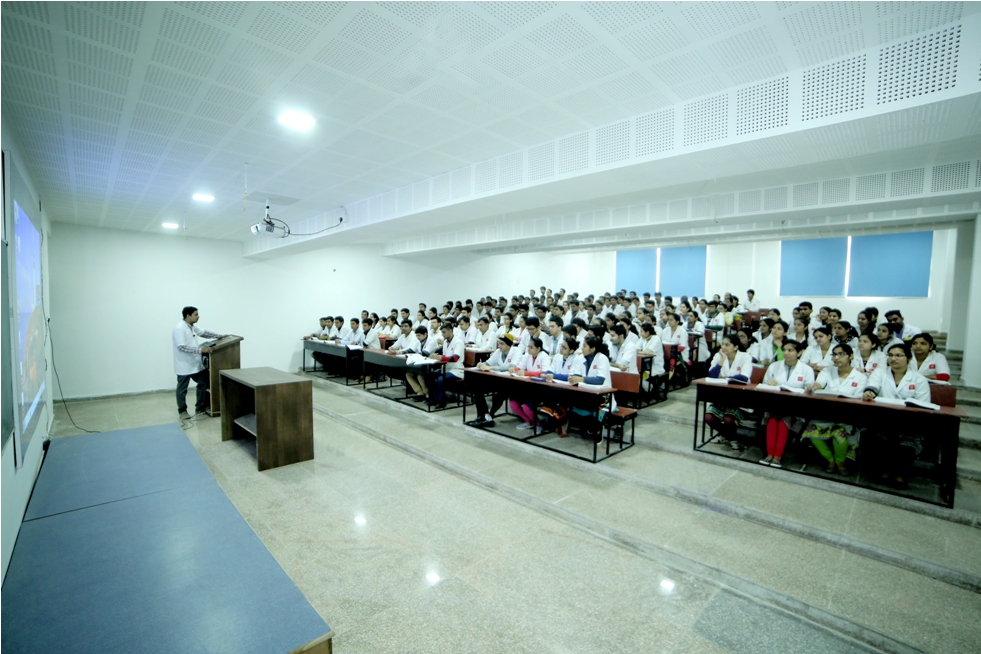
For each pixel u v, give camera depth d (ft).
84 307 21.93
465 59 7.50
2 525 5.70
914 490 10.25
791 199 17.47
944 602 7.04
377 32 6.66
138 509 6.97
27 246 9.57
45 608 4.57
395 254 33.60
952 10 6.29
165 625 4.36
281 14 6.17
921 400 10.97
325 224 20.61
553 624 6.79
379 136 10.90
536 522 10.00
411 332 23.72
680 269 44.06
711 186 18.07
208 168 13.00
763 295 38.73
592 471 12.42
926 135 8.38
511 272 44.04
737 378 13.11
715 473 11.84
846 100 7.56
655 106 9.53
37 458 9.96
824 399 11.03
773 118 8.29
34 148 10.86
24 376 8.14
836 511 9.66
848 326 15.81
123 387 23.08
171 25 6.31
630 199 20.83
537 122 10.30
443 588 7.64
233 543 5.98
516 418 17.53
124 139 10.58
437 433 16.10
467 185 13.76
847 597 7.14
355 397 22.44
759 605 7.24
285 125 10.02
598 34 6.87
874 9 6.30
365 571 8.13
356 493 11.47
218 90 8.32
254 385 12.91
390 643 6.38
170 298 24.49
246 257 27.17
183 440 10.44
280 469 13.10
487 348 22.95
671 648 6.31
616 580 7.89
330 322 28.91
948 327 25.43
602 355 14.37
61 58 7.05
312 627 4.41
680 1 6.08
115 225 21.79
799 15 6.45
